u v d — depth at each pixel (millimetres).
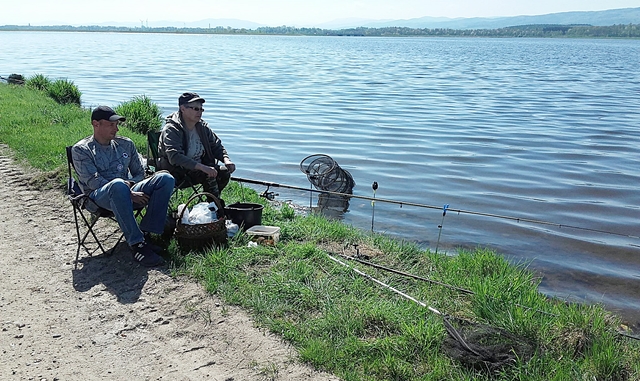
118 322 4770
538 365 4184
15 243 6305
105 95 27266
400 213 10297
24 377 4031
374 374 4133
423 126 20938
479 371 4180
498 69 61594
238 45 145250
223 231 6094
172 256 5848
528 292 5672
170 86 33031
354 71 52156
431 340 4496
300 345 4441
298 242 6828
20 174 8805
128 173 6367
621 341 4852
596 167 14906
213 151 7172
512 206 11195
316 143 16984
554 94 35000
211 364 4227
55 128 12062
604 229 9953
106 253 5996
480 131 20188
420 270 6449
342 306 4969
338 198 10938
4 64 50031
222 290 5215
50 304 5035
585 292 7242
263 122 20844
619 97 33719
